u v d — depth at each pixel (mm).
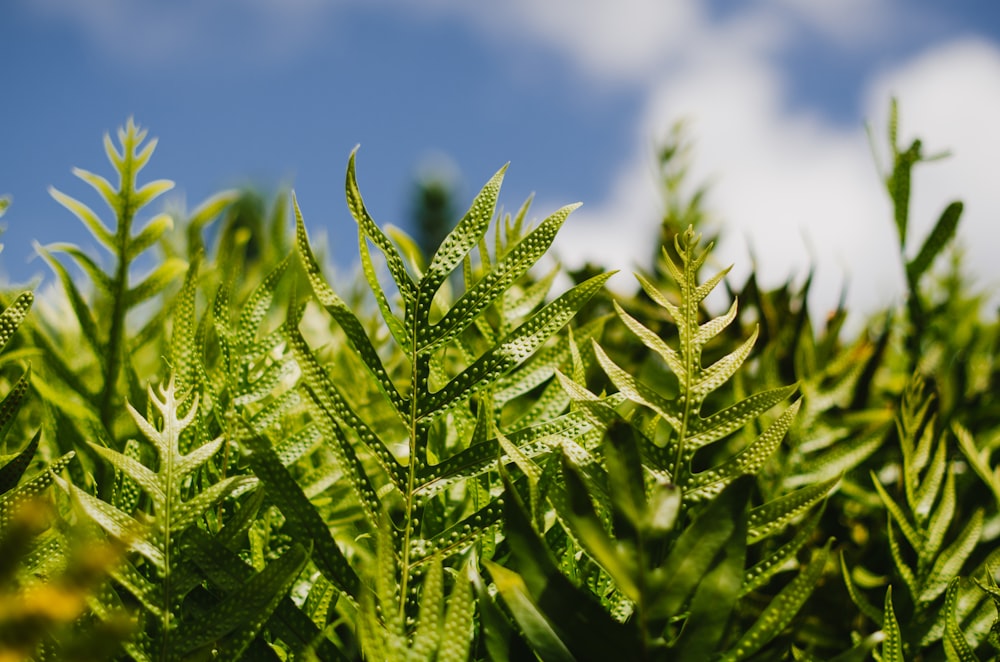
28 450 1390
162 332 1835
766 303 2131
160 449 1371
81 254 1646
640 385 1396
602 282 1432
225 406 1531
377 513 1375
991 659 1459
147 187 1664
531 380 1574
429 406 1402
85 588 1155
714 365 1404
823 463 1803
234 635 1326
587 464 1392
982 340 2719
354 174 1409
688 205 2773
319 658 1355
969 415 2209
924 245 2004
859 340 2209
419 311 1411
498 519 1396
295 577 1333
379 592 1329
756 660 1328
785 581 1697
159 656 1322
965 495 1791
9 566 1144
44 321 2018
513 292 1672
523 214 1760
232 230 1907
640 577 1292
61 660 1162
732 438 1880
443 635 1307
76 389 1643
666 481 1382
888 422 1779
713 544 1304
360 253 1407
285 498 1351
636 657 1295
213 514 1495
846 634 1705
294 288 1392
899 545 1698
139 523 1343
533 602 1311
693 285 1416
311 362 1383
